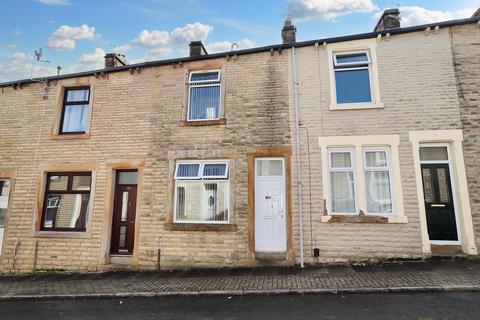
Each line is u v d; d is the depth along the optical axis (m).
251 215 8.52
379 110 8.43
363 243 7.91
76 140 9.92
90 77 10.35
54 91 10.48
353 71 9.03
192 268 8.50
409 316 4.77
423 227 7.73
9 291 7.05
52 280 8.05
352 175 8.45
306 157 8.54
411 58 8.59
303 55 9.20
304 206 8.30
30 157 10.03
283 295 5.98
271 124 8.91
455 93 8.21
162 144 9.43
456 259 7.53
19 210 9.69
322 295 5.85
